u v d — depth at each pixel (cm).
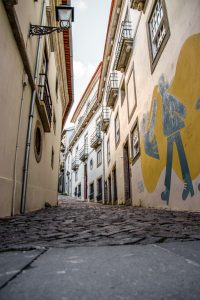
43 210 748
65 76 1606
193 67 505
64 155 4372
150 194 804
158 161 721
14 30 493
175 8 608
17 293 95
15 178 532
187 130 528
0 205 434
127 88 1205
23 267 132
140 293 93
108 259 148
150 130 803
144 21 898
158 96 726
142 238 221
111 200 1625
